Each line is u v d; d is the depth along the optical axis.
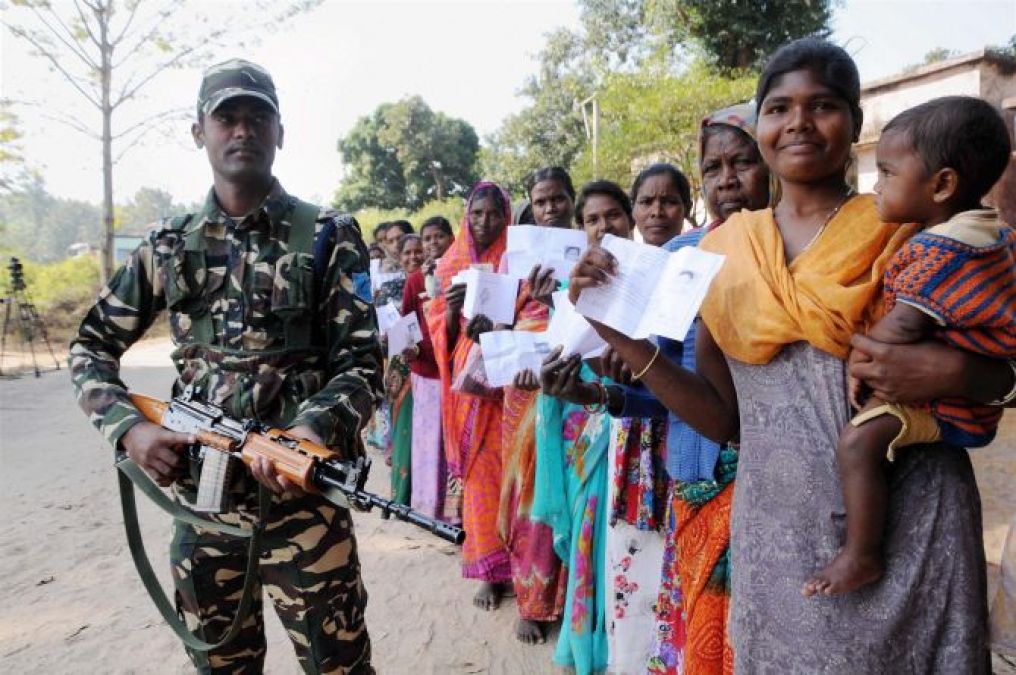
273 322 2.23
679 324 1.60
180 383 2.32
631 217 3.63
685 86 15.48
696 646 2.13
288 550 2.23
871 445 1.48
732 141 2.45
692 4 22.58
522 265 3.30
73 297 27.58
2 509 6.10
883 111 10.87
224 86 2.19
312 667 2.32
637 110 15.79
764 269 1.65
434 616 3.96
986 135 1.41
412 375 5.43
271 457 2.02
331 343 2.31
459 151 50.84
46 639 3.79
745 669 1.70
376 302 7.75
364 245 2.41
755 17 22.61
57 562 4.86
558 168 4.12
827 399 1.59
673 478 2.27
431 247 6.69
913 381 1.42
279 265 2.22
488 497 4.02
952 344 1.41
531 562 3.55
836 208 1.68
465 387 3.92
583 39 35.81
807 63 1.65
